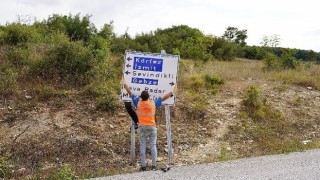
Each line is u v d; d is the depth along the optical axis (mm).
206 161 9445
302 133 12297
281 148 10531
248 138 11523
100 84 12664
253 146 10938
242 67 20453
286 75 17578
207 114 12586
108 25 22297
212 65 20375
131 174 7879
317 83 16641
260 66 21281
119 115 11477
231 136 11547
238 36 46562
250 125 12320
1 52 14391
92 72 13195
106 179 7531
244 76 17547
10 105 10930
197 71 16922
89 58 13547
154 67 9062
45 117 10594
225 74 17109
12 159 8812
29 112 10695
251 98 13570
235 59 32312
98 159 9398
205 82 15234
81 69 13281
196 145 10805
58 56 13422
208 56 23156
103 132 10516
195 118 12281
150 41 30281
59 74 13000
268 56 20688
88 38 20562
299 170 7785
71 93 12039
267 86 16000
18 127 10070
